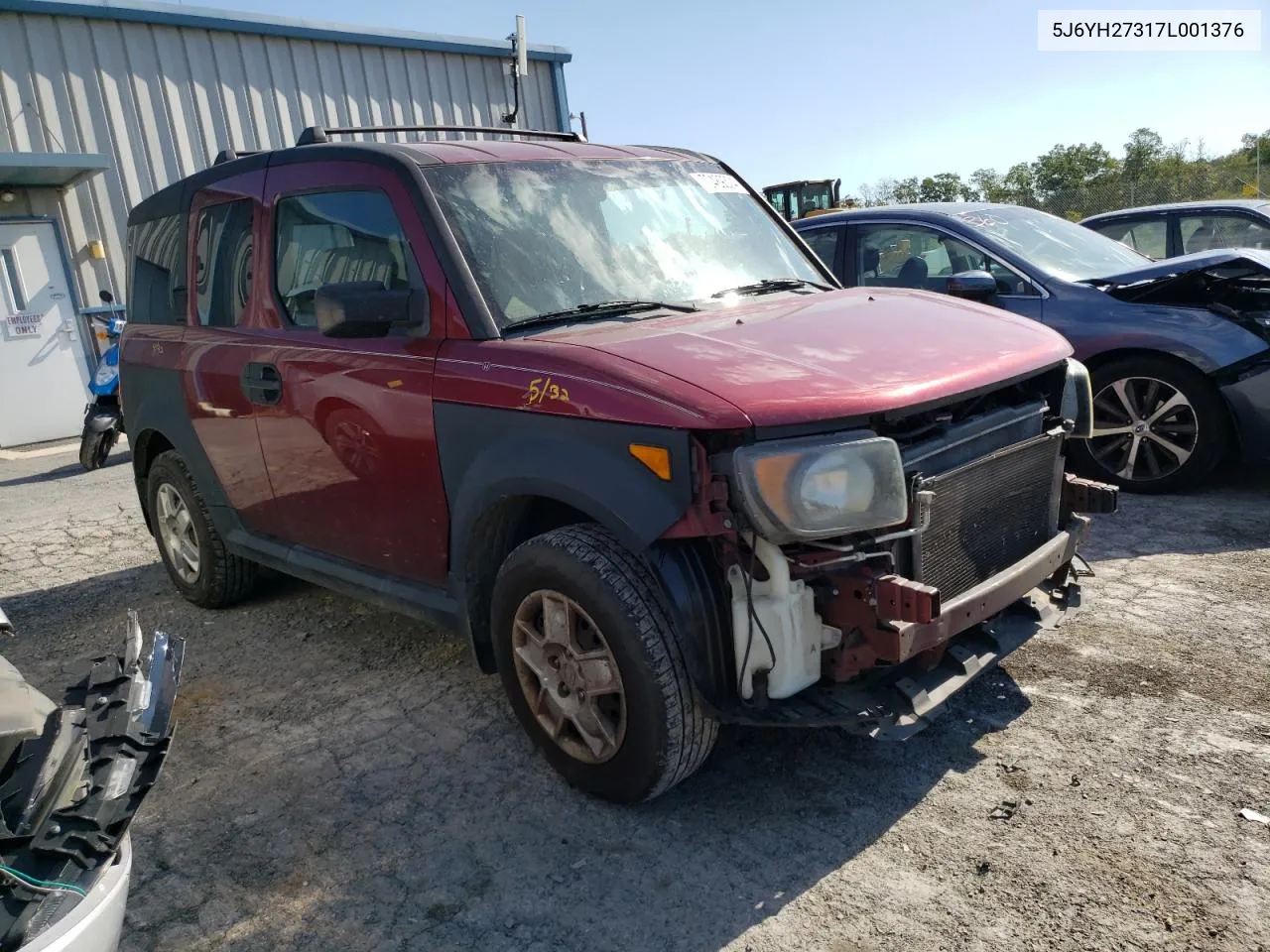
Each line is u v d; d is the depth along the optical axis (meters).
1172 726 3.10
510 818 2.87
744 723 2.53
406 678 3.86
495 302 3.02
